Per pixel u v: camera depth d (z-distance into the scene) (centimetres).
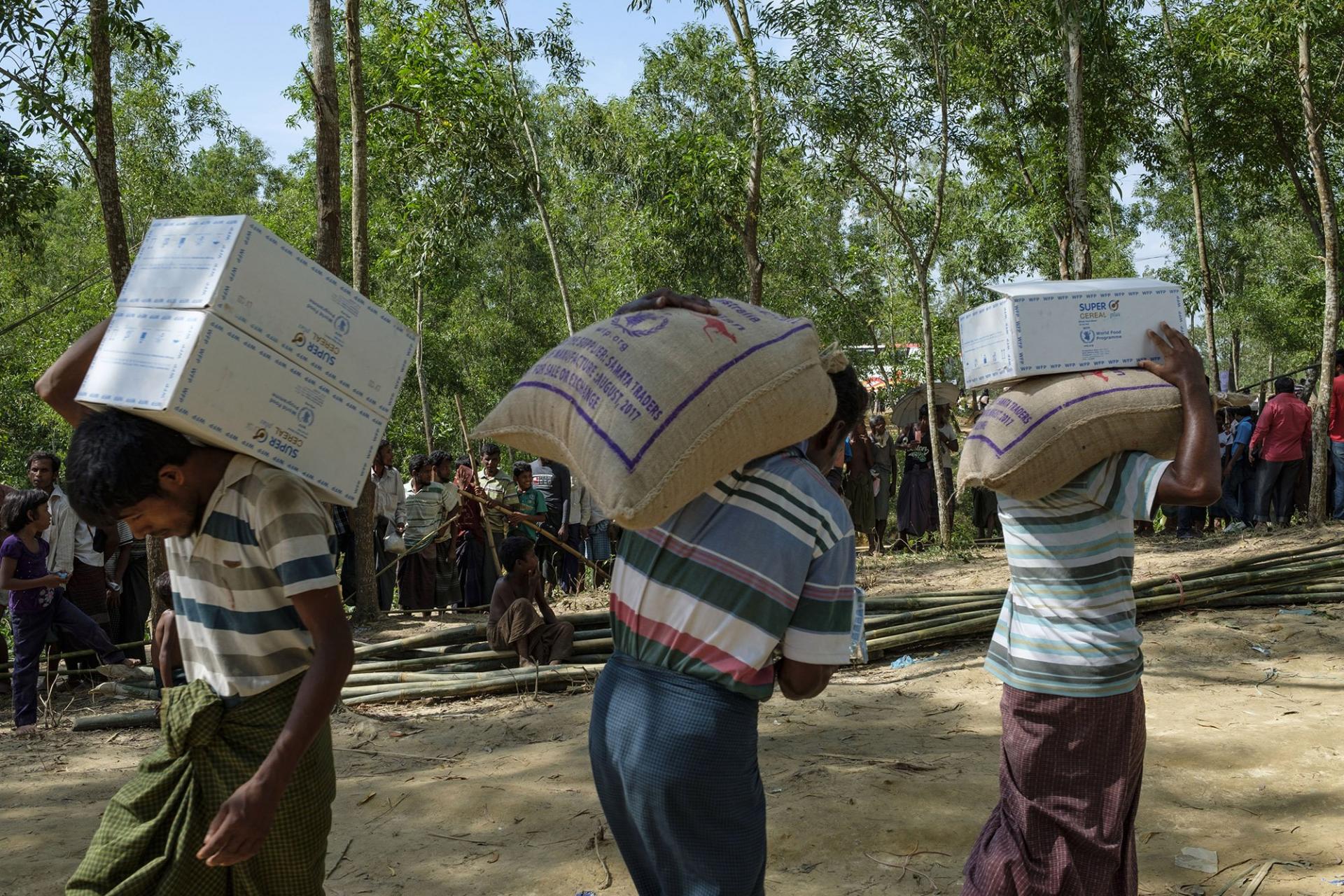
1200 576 746
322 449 215
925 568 1066
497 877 370
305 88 1642
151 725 654
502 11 1479
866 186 1377
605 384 209
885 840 377
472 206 1320
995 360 283
